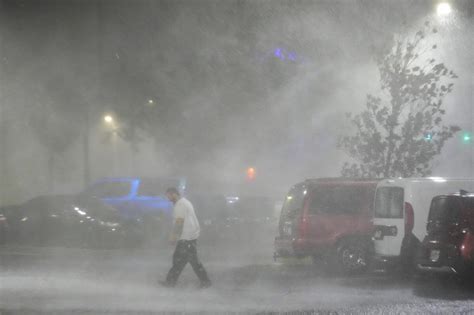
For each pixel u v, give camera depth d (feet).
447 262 45.03
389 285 46.37
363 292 42.65
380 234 51.29
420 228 50.19
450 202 45.96
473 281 45.85
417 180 50.96
